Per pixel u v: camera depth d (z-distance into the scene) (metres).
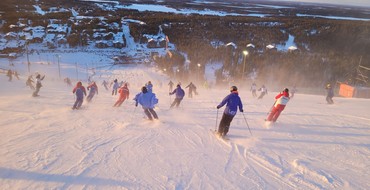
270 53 69.75
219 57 65.38
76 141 6.68
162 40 77.81
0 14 101.25
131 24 95.75
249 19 128.50
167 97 18.55
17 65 53.91
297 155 6.23
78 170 5.00
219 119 9.98
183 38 84.06
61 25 88.50
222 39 88.50
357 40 91.69
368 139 7.67
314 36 95.06
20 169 4.92
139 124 8.77
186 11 171.50
